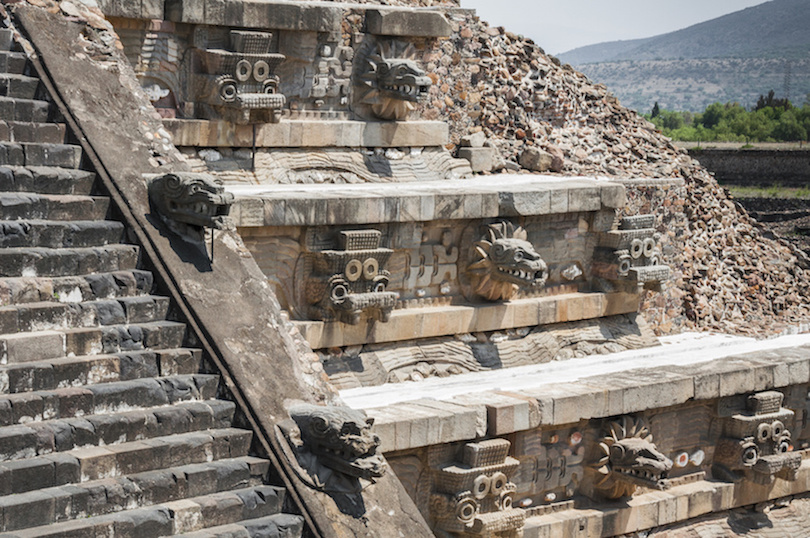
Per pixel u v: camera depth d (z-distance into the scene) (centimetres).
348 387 1153
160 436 738
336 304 1137
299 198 1105
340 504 764
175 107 1241
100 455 687
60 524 647
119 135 902
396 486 812
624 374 1273
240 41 1232
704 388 1288
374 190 1227
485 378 1241
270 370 817
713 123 8894
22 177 815
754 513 1407
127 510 682
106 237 830
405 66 1368
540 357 1352
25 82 887
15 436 664
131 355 762
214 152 1255
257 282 874
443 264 1273
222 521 713
